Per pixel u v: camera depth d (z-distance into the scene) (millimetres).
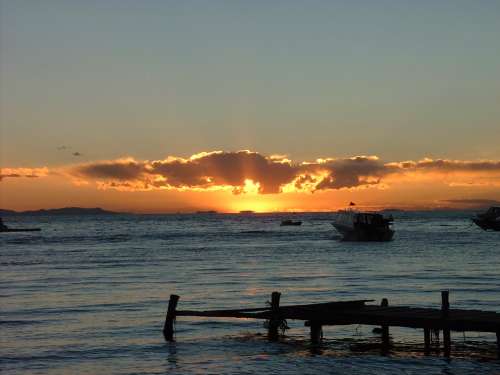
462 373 25281
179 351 28859
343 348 29484
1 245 121125
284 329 31703
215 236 160375
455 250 96062
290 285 53000
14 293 48031
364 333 32781
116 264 75375
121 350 29000
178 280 57188
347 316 28906
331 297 45281
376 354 28312
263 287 51750
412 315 28250
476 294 45312
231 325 34344
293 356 28016
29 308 40375
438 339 30672
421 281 54719
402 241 123125
